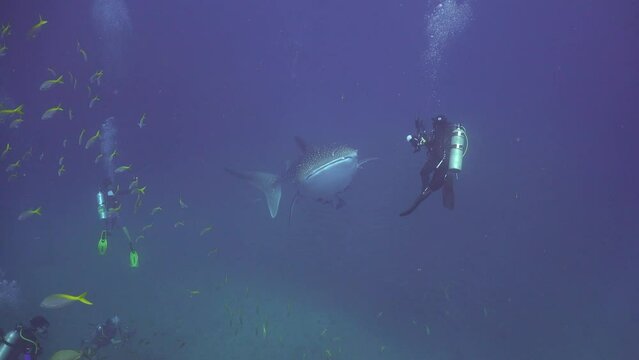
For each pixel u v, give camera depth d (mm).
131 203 20281
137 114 41656
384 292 12633
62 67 45719
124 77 49531
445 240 15773
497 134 31125
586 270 14617
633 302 12617
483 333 10984
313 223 16781
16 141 26297
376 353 9984
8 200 21406
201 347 9914
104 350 9438
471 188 20469
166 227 17812
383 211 17391
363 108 44875
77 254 15391
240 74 64875
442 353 10180
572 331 11250
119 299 12125
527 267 14484
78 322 10930
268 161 28141
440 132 4715
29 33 7699
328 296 12367
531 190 21000
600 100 48281
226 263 14477
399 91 56594
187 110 44344
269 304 11836
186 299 12102
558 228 17531
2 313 11031
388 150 25109
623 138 33750
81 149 29344
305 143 7863
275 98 51000
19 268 14164
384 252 14898
